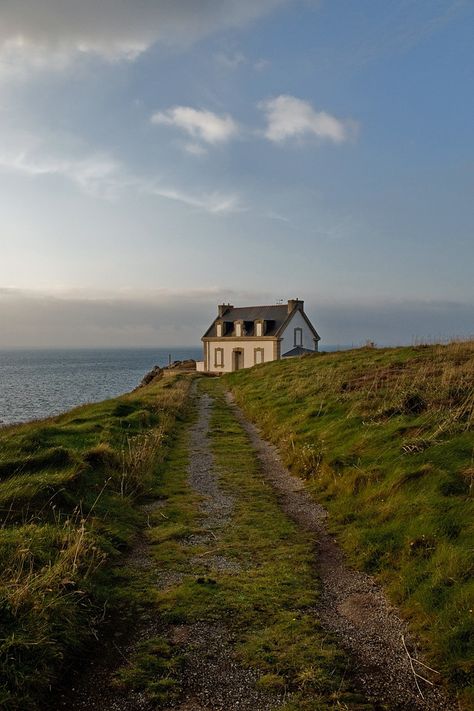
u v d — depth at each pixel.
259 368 37.75
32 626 5.49
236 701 4.91
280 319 59.22
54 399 58.78
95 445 13.70
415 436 11.50
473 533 7.17
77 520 8.91
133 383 89.00
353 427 13.80
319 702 4.85
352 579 7.41
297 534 9.10
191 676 5.27
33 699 4.84
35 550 7.20
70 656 5.56
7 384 86.31
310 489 11.55
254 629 6.08
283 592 6.93
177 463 14.20
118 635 6.04
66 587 6.52
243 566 7.81
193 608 6.52
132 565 7.90
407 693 5.01
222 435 18.09
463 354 21.56
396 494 9.26
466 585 6.19
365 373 21.02
